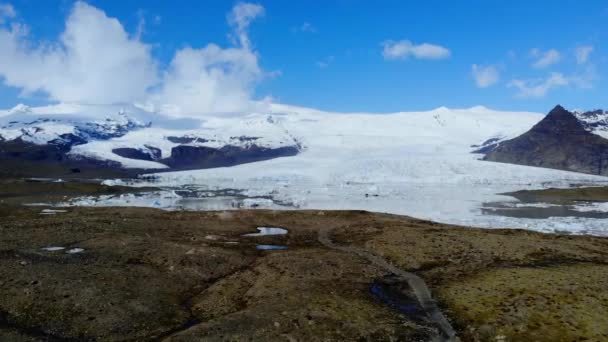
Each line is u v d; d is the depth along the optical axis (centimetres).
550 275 4669
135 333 3588
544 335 3488
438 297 4375
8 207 11188
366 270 5219
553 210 12356
